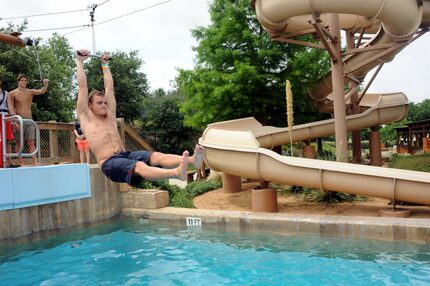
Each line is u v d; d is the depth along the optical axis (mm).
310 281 5734
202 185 13625
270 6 11430
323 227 8047
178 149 29625
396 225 7422
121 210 11234
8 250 8148
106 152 5195
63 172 9594
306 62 14641
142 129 30891
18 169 8719
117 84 31359
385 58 14602
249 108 15008
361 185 8961
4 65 20594
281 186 11945
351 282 5609
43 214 9281
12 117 8359
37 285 6141
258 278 5977
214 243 8047
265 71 15062
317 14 10531
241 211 9742
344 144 11883
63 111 24359
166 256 7363
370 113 15156
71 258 7488
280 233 8492
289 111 10461
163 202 11109
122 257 7445
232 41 15195
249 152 10102
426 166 12492
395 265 6168
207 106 15539
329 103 17594
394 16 10727
